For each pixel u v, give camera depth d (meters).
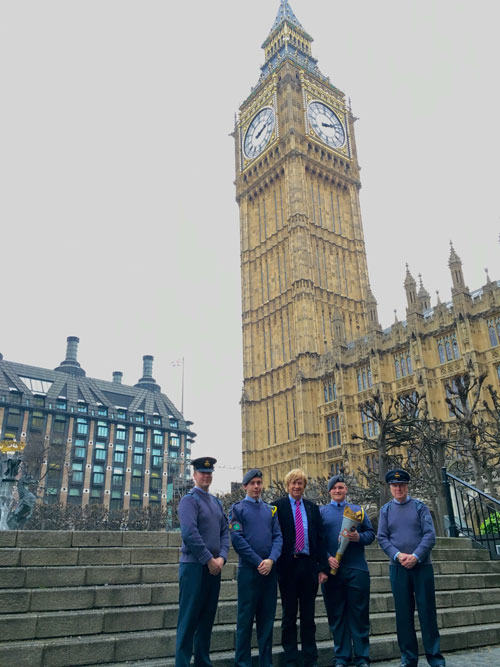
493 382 40.50
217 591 6.82
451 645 8.88
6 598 7.41
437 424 30.64
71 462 107.50
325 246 67.38
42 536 9.04
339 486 8.37
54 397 114.50
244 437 64.19
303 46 86.25
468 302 43.34
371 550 11.60
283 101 72.94
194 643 6.71
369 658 7.67
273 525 7.43
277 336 65.06
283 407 61.34
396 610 7.69
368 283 69.19
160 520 71.88
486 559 13.60
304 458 54.56
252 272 72.25
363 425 50.03
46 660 6.54
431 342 45.69
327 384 56.28
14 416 108.56
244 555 6.95
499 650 8.94
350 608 7.62
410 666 7.41
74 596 7.83
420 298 56.28
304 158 68.88
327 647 8.15
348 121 78.44
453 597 10.75
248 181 76.81
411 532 7.83
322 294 63.91
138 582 8.78
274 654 7.61
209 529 6.94
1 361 116.44
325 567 7.75
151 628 7.79
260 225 72.75
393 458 29.11
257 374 66.81
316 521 7.89
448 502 15.23
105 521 74.56
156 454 123.88
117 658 6.96
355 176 75.25
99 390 124.75
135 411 124.56
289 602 7.52
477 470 23.88
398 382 47.72
